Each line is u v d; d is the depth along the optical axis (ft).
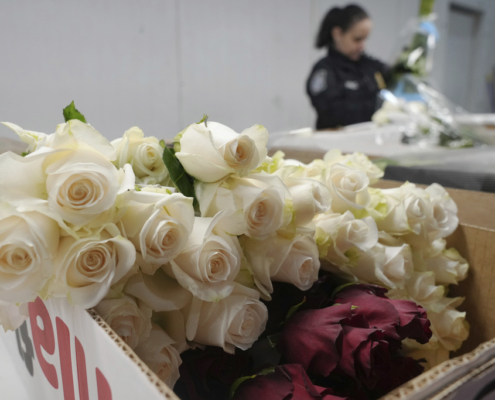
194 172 1.13
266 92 9.20
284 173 1.27
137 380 0.72
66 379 1.14
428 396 0.77
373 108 5.46
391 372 1.02
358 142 3.31
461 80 15.92
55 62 5.91
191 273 1.04
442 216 1.73
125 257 0.97
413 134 3.45
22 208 0.90
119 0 6.44
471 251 1.84
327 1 10.06
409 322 1.08
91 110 6.44
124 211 0.99
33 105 5.79
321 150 2.81
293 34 9.45
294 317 1.11
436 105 3.68
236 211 1.05
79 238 0.94
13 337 1.64
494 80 15.89
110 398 0.87
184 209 0.99
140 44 6.86
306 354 1.03
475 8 14.92
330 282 1.43
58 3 5.78
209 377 1.11
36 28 5.64
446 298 1.74
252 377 1.01
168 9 7.12
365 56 5.80
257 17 8.63
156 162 1.36
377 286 1.26
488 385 0.88
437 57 13.42
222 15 8.00
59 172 0.91
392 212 1.57
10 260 0.90
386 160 2.68
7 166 0.92
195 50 7.72
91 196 0.93
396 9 12.12
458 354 1.88
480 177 2.31
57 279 0.96
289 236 1.20
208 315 1.06
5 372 1.69
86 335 0.94
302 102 10.07
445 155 2.81
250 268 1.16
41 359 1.34
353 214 1.46
